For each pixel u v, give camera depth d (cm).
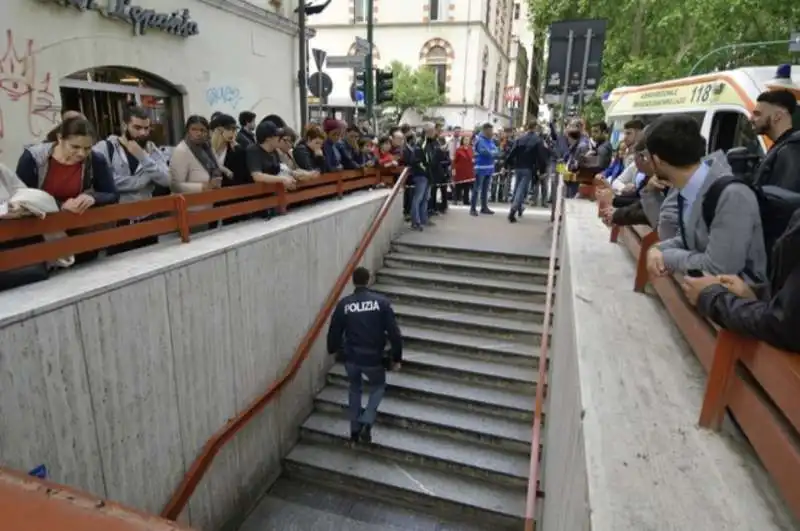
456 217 991
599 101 1716
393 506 515
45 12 552
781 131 282
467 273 760
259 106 938
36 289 303
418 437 571
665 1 1205
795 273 116
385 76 1151
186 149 450
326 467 545
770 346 128
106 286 315
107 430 325
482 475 523
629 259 362
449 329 684
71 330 292
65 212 311
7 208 285
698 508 126
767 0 1001
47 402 281
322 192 658
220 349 438
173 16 705
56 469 290
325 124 705
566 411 242
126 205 362
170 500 390
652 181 271
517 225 926
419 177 873
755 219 162
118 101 686
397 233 860
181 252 403
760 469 140
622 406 170
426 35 2848
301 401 597
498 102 3612
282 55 990
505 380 604
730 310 139
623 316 250
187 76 760
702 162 186
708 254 171
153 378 362
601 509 125
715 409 156
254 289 481
